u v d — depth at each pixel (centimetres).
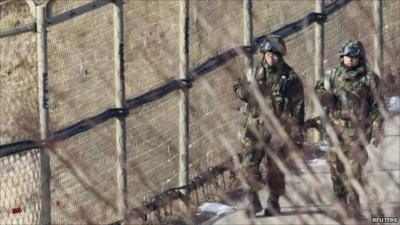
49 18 2892
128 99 3253
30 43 2961
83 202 2905
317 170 3594
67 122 2973
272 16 4116
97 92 3119
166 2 3434
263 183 3269
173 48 3444
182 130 3462
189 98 3484
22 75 2945
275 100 3419
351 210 2055
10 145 2753
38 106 2873
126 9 3281
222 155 3441
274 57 3428
